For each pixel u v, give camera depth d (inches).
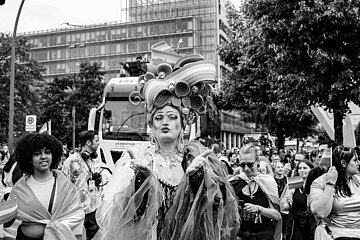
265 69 844.0
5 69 1467.8
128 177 118.2
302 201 242.1
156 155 125.0
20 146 169.3
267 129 1005.2
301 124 1008.9
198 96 132.4
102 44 3179.1
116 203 113.7
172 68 136.2
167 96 126.7
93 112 511.2
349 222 181.6
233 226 125.9
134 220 113.7
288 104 606.5
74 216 169.3
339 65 534.3
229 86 998.4
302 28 522.9
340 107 538.0
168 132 125.3
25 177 172.1
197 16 2701.8
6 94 1437.0
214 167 126.4
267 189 214.5
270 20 557.0
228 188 126.9
